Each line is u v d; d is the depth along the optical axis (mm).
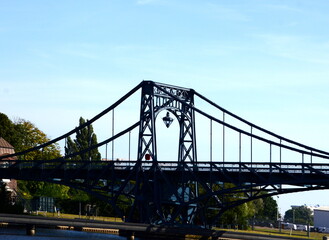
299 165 108625
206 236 124750
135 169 125062
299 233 175125
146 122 124625
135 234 123188
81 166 134625
